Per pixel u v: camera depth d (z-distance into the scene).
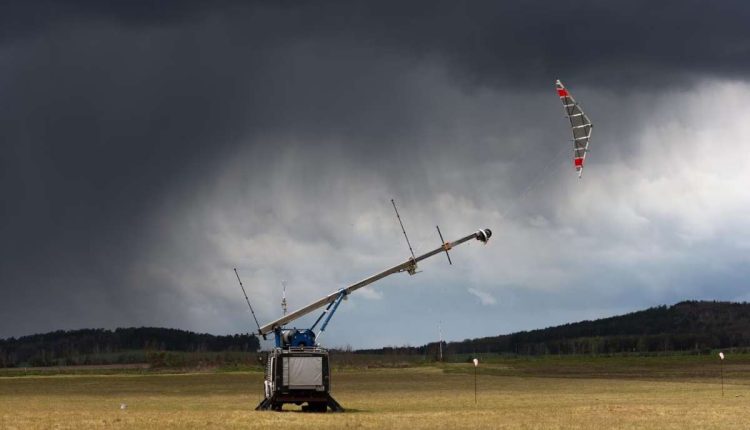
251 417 54.91
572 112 61.88
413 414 58.34
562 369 183.75
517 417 55.00
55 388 125.44
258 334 66.06
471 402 79.38
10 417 55.75
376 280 68.00
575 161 62.47
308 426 48.47
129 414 59.50
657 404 69.81
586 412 59.50
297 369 61.28
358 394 99.88
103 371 190.12
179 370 184.12
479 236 68.56
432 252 68.38
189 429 46.88
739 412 58.75
